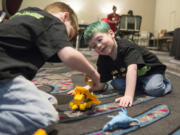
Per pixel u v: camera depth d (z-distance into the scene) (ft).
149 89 2.87
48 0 17.67
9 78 1.40
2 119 1.36
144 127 1.80
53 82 3.74
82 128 1.77
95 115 2.10
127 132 1.69
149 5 20.11
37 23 1.58
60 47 1.55
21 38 1.49
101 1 18.95
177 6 15.62
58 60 1.72
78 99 2.13
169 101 2.63
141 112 2.19
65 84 3.59
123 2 19.43
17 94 1.44
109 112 2.19
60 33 1.62
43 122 1.47
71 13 2.17
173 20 16.34
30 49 1.60
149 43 18.04
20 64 1.46
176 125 1.84
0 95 1.42
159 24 19.33
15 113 1.40
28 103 1.46
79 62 1.59
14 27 1.51
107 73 3.18
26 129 1.43
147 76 3.10
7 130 1.37
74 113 2.15
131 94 2.54
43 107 1.51
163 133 1.68
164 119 1.99
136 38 18.38
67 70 5.25
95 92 3.11
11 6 5.40
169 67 6.22
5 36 1.47
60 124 1.85
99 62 3.18
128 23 13.48
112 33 2.92
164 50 16.51
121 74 3.15
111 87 3.45
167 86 3.10
